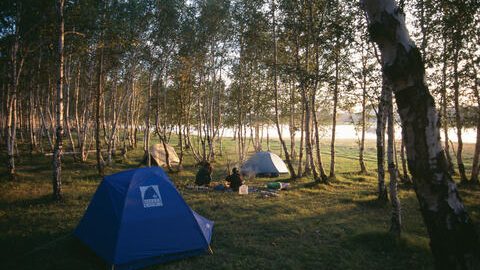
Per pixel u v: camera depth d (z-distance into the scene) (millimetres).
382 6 4062
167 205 7043
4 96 21234
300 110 25812
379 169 12203
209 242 7594
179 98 21656
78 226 7863
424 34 12141
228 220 9742
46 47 17328
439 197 3934
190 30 20953
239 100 23297
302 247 7578
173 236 6832
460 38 10219
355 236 8031
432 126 3947
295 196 13391
